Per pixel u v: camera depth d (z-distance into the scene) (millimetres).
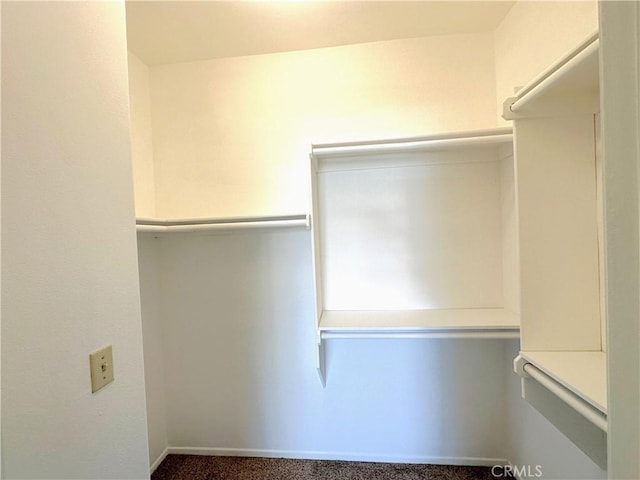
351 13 1519
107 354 776
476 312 1667
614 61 410
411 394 1854
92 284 741
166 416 1976
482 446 1817
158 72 1923
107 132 802
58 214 660
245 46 1765
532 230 1076
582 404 808
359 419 1893
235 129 1890
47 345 628
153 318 1899
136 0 1372
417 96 1759
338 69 1807
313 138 1836
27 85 603
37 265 612
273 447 1949
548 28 1258
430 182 1746
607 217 424
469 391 1814
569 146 1054
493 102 1705
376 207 1789
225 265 1928
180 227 1683
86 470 708
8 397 556
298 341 1897
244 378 1948
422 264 1772
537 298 1079
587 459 1120
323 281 1843
